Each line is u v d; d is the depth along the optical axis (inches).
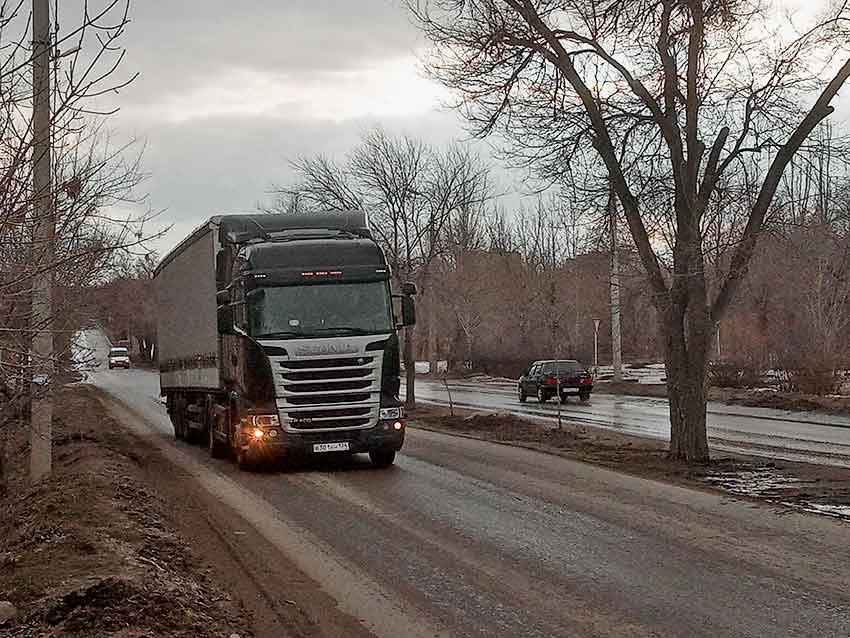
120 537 438.0
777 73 707.4
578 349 2452.0
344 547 447.2
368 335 706.8
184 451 925.2
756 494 574.2
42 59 277.7
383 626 324.2
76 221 378.0
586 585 366.3
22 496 598.2
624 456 770.2
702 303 715.4
